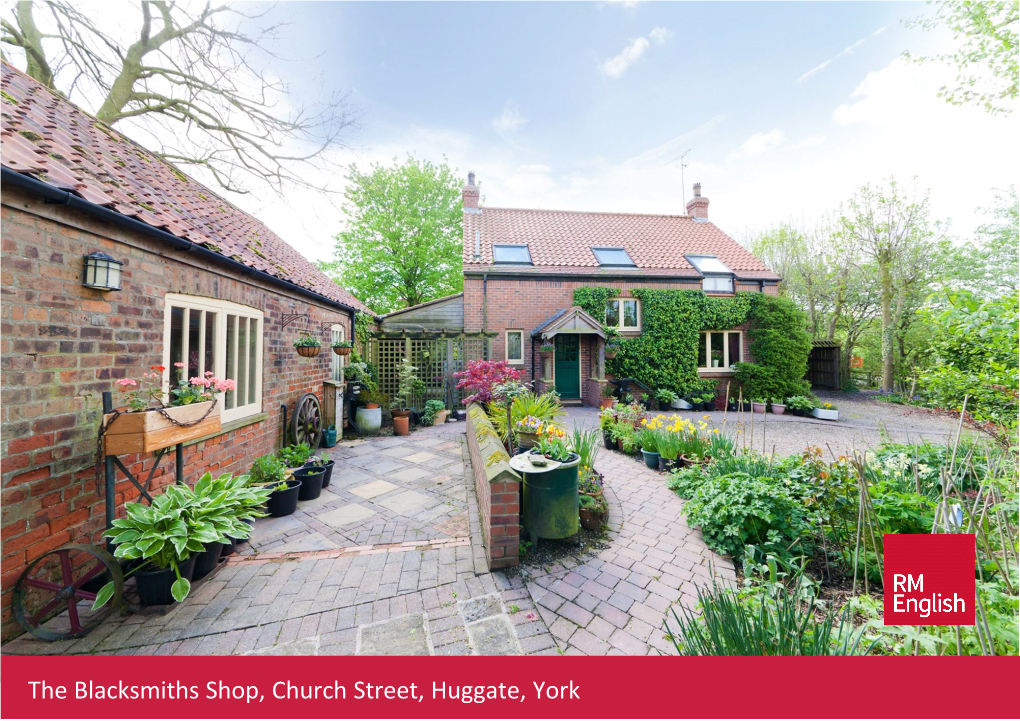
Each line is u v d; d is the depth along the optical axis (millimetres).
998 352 3004
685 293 11703
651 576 2791
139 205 3184
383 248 16562
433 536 3414
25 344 2139
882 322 16109
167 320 3275
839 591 2570
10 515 2061
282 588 2625
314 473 4262
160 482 3148
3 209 2037
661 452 5141
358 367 8008
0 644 2051
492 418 5758
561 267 11664
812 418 10203
